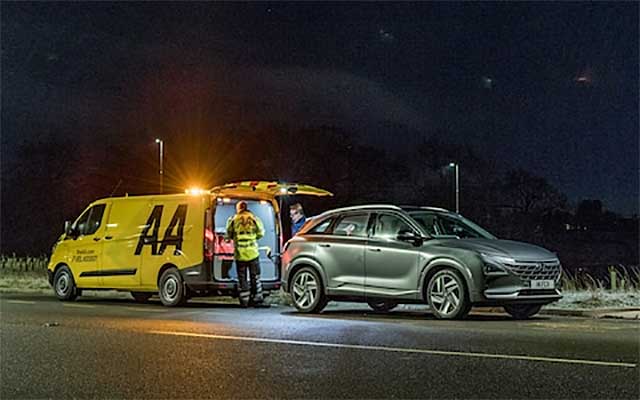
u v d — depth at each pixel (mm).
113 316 16062
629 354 10812
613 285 21969
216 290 18234
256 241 18312
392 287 15531
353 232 16250
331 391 8711
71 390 8891
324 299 16422
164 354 11086
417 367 9961
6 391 8867
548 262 15070
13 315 16328
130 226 19578
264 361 10461
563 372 9578
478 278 14570
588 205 64438
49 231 63344
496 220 65188
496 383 9023
